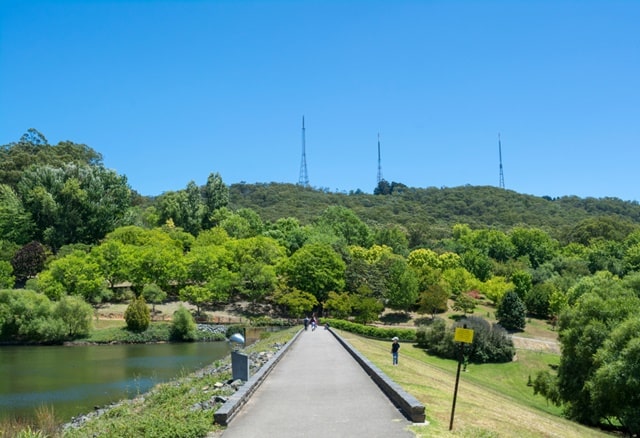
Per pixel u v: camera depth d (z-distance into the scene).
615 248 129.38
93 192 115.88
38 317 68.75
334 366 28.20
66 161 140.50
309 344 44.81
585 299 38.19
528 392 54.34
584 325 36.59
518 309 87.50
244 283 100.12
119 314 84.12
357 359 30.86
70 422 25.44
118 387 37.75
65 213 110.62
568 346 37.53
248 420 14.59
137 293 97.25
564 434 21.27
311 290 98.50
